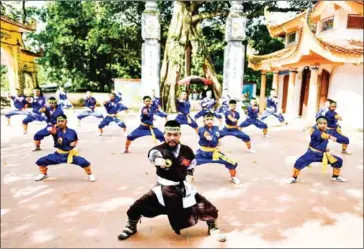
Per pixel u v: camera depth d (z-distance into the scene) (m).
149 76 16.30
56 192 5.12
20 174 6.05
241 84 17.38
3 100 20.33
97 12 21.59
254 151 8.14
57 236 3.76
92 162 6.89
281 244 3.65
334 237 3.81
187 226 3.67
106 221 4.15
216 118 13.05
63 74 26.70
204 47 19.22
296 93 14.63
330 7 13.38
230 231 3.95
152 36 16.02
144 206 3.69
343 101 12.74
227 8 18.64
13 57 19.78
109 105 9.92
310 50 11.30
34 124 12.67
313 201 4.91
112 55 25.48
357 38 13.14
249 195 5.13
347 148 8.83
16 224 4.04
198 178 5.96
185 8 18.33
